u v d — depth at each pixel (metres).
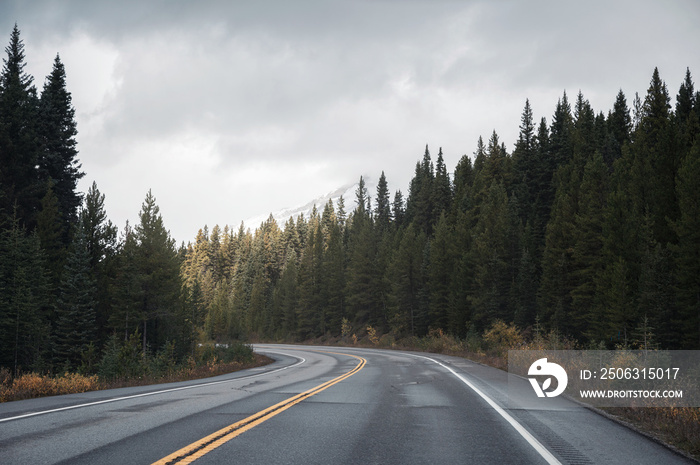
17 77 49.09
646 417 7.66
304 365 27.38
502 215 59.31
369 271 77.38
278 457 4.65
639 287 37.72
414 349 48.75
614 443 5.75
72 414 7.27
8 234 40.22
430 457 4.80
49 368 34.41
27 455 4.58
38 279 36.78
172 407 8.13
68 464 4.25
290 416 7.21
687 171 37.38
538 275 57.72
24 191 44.06
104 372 17.80
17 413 7.36
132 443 5.16
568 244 50.75
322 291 85.50
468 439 5.74
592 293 45.47
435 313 60.81
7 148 44.50
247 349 37.59
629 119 96.06
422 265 66.50
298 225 149.50
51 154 51.47
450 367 20.77
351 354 42.03
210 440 5.35
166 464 4.28
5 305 34.38
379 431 6.13
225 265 163.50
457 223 72.00
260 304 110.38
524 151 87.19
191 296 57.72
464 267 56.56
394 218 120.19
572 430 6.52
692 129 59.06
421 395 10.35
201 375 20.69
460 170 105.44
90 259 38.94
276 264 134.88
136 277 42.91
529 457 4.92
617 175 51.81
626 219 42.78
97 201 44.03
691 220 36.06
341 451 4.97
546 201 72.56
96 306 42.94
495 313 50.25
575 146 77.94
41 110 53.31
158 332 47.19
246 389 11.73
